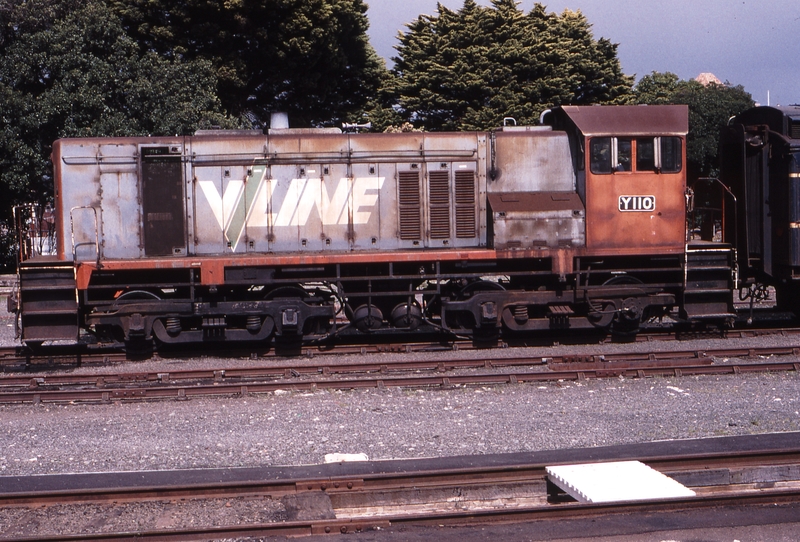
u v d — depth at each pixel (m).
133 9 26.25
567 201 11.66
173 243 11.36
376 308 11.56
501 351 11.38
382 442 7.06
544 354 10.94
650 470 5.87
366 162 11.60
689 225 12.34
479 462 6.36
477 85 31.84
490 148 11.77
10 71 21.67
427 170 11.72
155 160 11.27
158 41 26.66
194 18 26.91
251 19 27.14
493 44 32.91
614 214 11.58
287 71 28.67
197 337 11.22
